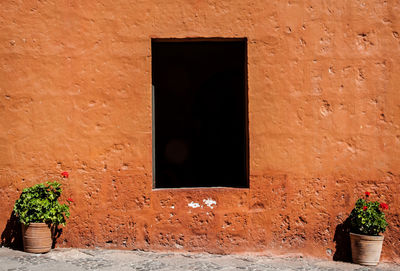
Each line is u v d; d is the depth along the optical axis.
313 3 5.92
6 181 5.75
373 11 5.95
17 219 5.73
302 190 5.86
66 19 5.80
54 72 5.79
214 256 5.68
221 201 5.84
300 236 5.85
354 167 5.89
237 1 5.88
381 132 5.91
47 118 5.77
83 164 5.78
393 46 5.95
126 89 5.82
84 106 5.79
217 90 9.14
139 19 5.84
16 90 5.76
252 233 5.82
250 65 5.87
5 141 5.75
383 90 5.93
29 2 5.80
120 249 5.77
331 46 5.91
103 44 5.82
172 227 5.80
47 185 5.75
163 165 9.16
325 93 5.89
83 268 4.96
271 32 5.89
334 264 5.61
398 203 5.91
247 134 5.93
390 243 5.90
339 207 5.87
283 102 5.87
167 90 9.42
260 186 5.84
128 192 5.79
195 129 9.23
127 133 5.81
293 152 5.86
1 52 5.77
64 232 5.77
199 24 5.86
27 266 4.96
